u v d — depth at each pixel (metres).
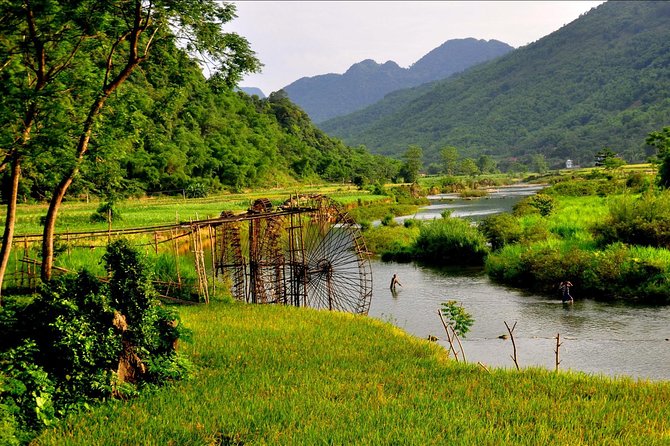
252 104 177.50
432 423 9.04
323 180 150.62
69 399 10.02
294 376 11.98
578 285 27.38
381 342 15.85
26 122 14.74
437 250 39.81
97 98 16.33
